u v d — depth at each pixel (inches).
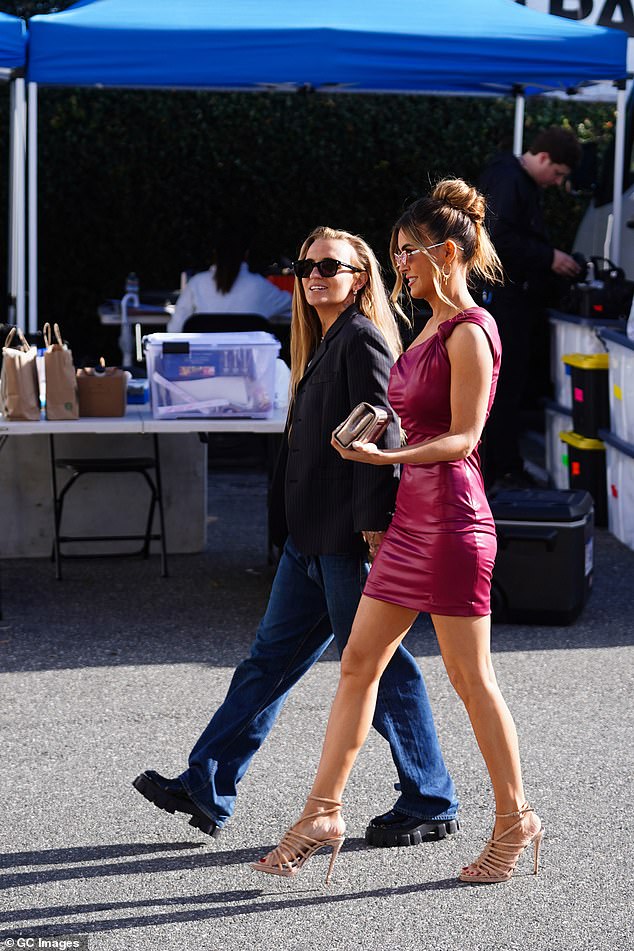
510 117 521.0
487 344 156.8
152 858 174.6
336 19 350.3
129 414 285.9
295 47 343.0
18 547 331.0
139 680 244.5
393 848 177.3
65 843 179.2
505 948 152.2
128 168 511.2
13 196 393.4
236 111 512.1
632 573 320.5
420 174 522.0
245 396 277.1
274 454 296.7
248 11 350.9
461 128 521.0
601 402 358.6
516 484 416.5
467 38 352.8
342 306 175.0
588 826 184.4
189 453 332.2
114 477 329.7
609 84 418.0
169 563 328.5
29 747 212.8
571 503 279.3
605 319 375.2
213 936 154.6
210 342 274.5
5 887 166.4
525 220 389.1
